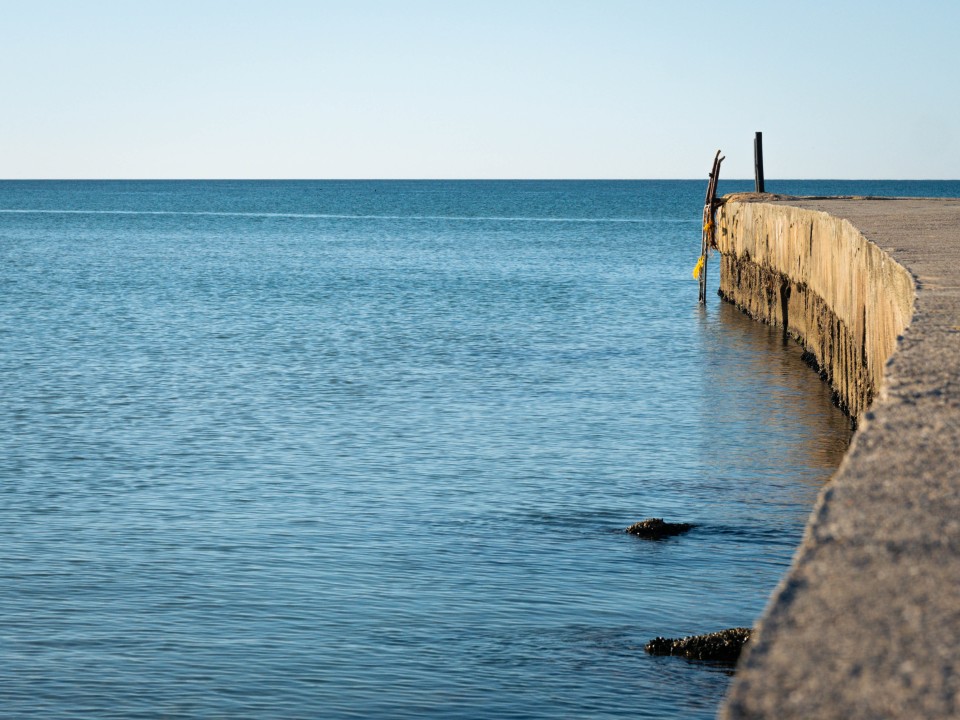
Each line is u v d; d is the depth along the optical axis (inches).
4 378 948.0
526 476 618.2
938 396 273.1
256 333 1259.8
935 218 921.5
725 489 591.2
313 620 406.9
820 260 977.5
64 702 344.8
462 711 339.3
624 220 4584.2
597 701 344.8
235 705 343.9
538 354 1109.1
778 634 148.9
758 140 1770.4
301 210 5807.1
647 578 449.7
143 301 1604.3
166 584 442.3
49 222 4471.0
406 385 924.0
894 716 129.3
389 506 555.8
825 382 936.9
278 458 665.0
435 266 2293.3
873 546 176.7
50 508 551.8
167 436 726.5
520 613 413.7
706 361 1071.0
